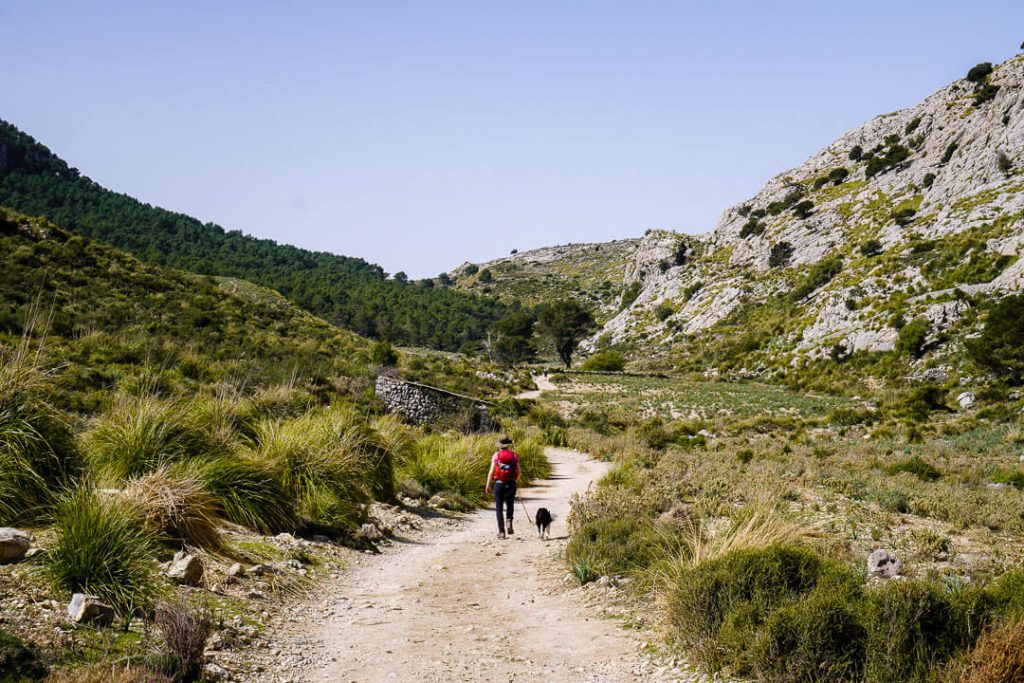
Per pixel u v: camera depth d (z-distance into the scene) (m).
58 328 31.27
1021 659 4.21
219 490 8.84
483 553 10.23
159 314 42.59
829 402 59.53
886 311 73.50
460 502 15.20
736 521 9.30
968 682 4.25
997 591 5.18
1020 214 76.19
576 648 5.89
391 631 6.26
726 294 122.56
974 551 9.49
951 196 102.44
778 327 93.06
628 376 92.62
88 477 7.01
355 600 7.25
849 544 9.14
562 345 120.00
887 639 4.64
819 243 120.38
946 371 58.84
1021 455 25.08
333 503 10.48
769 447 33.47
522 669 5.32
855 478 18.11
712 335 111.38
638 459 25.80
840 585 5.37
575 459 29.28
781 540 7.77
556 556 9.66
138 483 7.30
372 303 180.12
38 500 6.44
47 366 19.47
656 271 163.88
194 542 7.04
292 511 9.66
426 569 9.06
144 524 6.34
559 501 16.50
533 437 35.97
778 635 4.93
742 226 157.50
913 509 13.09
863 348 71.50
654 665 5.38
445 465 16.41
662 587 7.19
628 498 10.94
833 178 146.00
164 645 4.49
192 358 30.70
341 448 12.01
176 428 9.20
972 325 62.69
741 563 5.85
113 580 5.18
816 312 87.25
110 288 44.06
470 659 5.55
